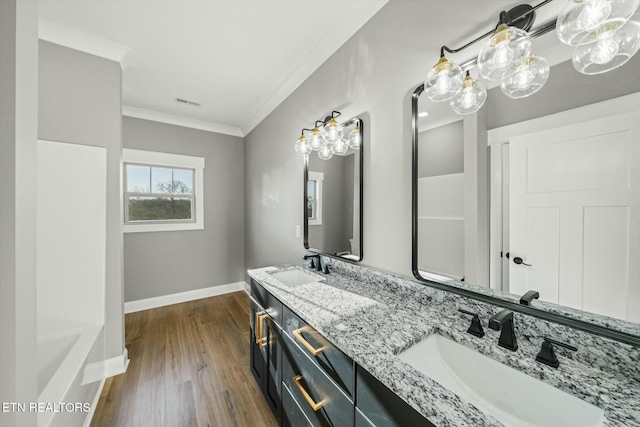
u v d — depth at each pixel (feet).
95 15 5.19
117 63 6.39
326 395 3.11
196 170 11.39
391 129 4.56
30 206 1.94
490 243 3.14
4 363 1.73
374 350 2.59
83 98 6.00
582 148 2.39
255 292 5.77
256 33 5.75
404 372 2.25
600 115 2.29
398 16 4.39
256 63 6.91
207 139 11.60
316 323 3.23
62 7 4.98
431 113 3.86
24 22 1.89
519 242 2.87
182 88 8.29
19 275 1.82
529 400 2.27
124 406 5.14
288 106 8.11
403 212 4.36
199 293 11.44
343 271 5.64
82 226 6.01
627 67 2.15
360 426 2.56
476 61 3.27
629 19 2.12
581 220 2.41
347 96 5.58
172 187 11.00
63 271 5.84
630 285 2.15
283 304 4.24
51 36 5.60
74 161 5.93
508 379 2.43
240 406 5.15
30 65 1.95
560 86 2.53
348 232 5.57
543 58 2.65
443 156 3.68
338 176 5.82
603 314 2.30
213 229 11.82
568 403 2.07
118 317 6.28
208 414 4.95
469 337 2.84
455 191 3.52
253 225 11.35
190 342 7.62
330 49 5.96
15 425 1.75
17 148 1.82
